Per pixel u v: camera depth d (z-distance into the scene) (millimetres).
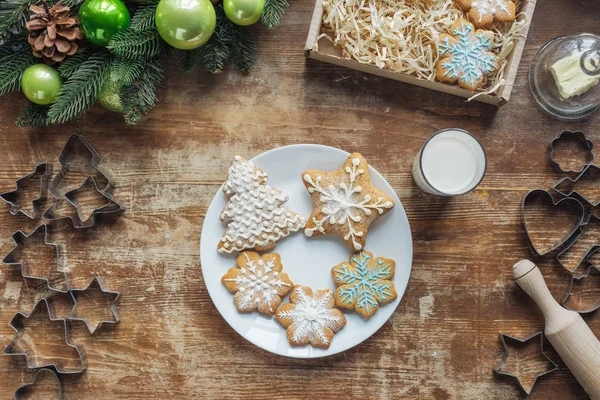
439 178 848
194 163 897
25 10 811
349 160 851
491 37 849
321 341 853
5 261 882
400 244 861
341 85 896
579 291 892
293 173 874
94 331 895
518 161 894
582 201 892
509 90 841
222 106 897
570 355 838
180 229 897
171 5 770
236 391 892
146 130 898
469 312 890
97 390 896
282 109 897
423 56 862
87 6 781
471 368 889
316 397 892
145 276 897
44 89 813
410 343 890
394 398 890
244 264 858
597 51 829
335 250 878
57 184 899
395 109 896
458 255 892
